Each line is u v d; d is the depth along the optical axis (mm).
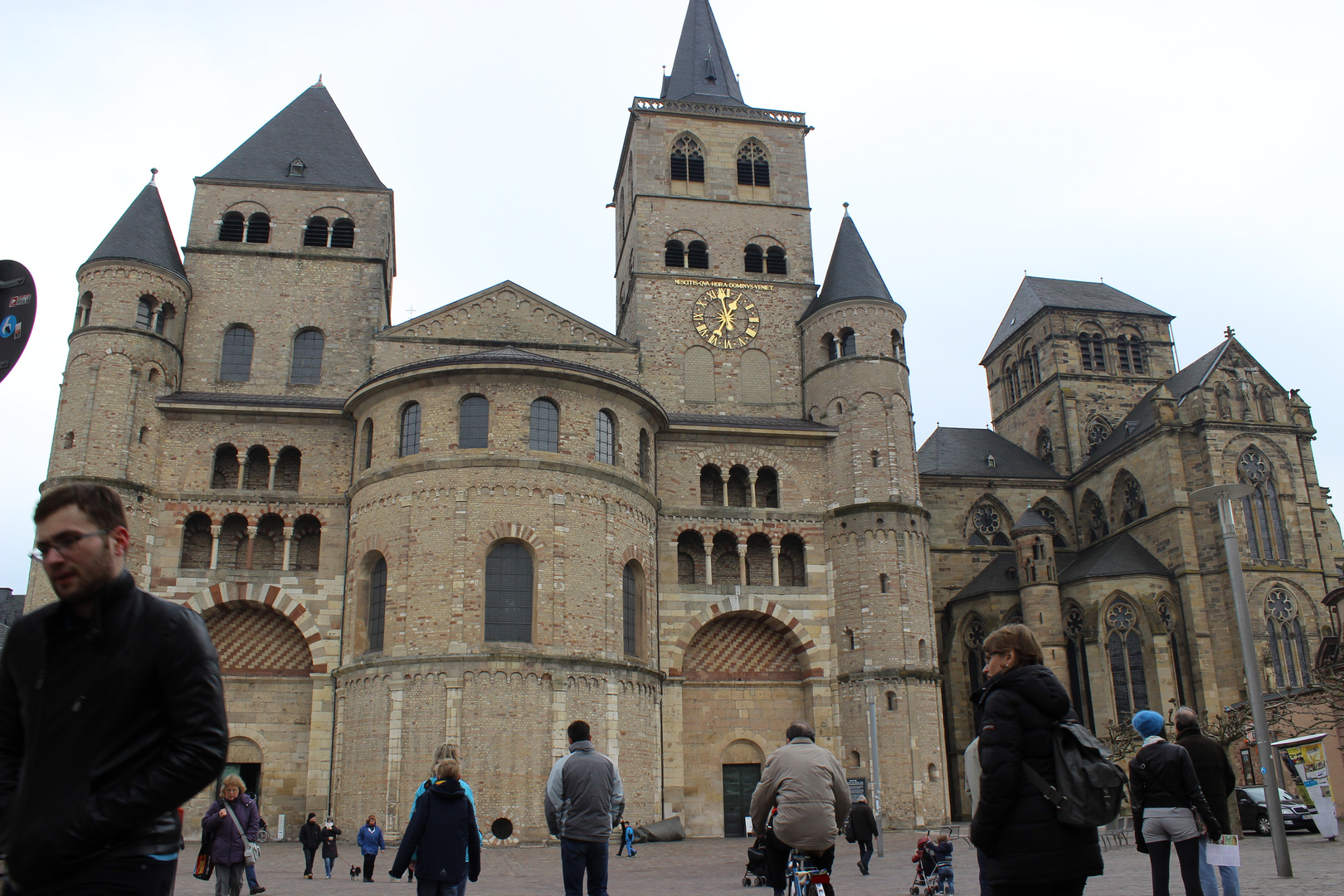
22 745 6422
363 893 28047
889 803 53188
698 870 35281
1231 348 71938
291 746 51344
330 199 62656
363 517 50750
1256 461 69188
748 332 65625
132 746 6215
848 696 55875
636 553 52188
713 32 79188
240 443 54656
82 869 5965
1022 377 90375
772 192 70312
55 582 6246
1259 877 22641
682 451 59219
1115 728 55125
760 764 56375
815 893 13312
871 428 59719
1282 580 66500
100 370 52375
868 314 61875
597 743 47031
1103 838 38062
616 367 62875
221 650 52156
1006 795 8484
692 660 57031
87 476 50781
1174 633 65688
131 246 55094
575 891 15281
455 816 15094
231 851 20984
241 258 60344
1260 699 23781
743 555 57906
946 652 70250
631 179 73000
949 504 77188
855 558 57688
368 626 49812
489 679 45500
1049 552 67188
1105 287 93438
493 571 47875
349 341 59812
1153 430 70312
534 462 48938
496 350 59000
